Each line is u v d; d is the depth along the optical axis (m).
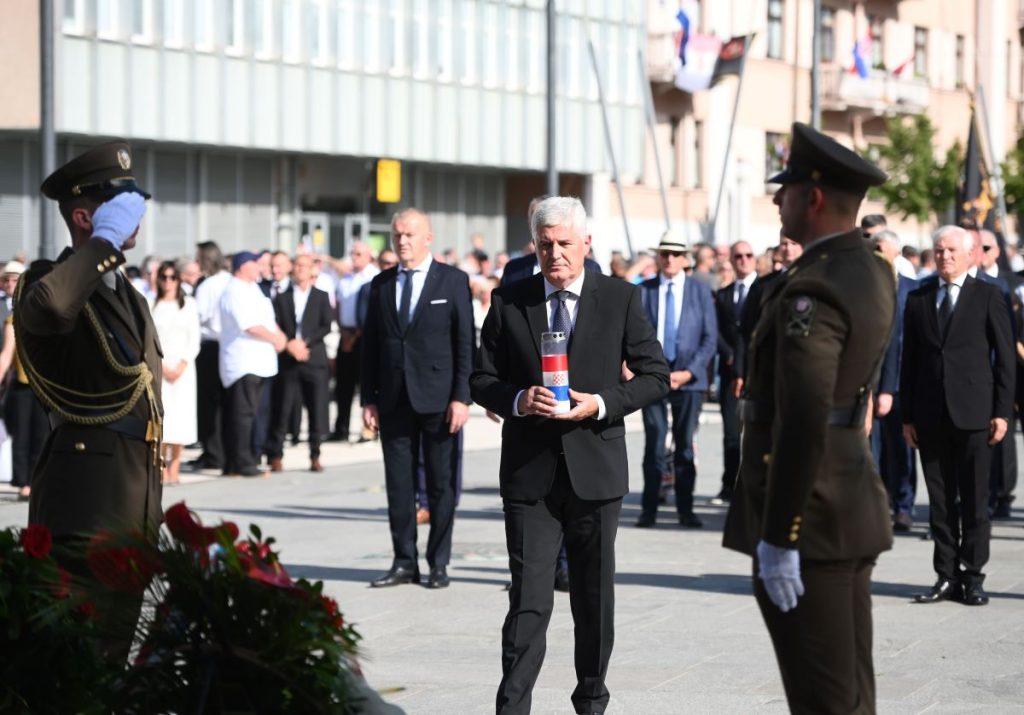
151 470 6.94
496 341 8.03
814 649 5.62
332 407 29.53
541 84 52.09
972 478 11.37
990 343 11.40
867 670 5.88
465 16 49.53
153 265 22.80
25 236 40.50
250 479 19.55
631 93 54.59
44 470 6.84
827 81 61.59
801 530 5.54
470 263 28.41
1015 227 55.75
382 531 15.16
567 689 8.84
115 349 6.83
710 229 43.84
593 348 7.91
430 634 10.39
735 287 17.28
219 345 19.97
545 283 8.05
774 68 60.09
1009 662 9.44
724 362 17.25
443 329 12.09
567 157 52.56
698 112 57.38
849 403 5.59
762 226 59.62
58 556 5.68
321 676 5.12
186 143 41.94
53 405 6.81
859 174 5.64
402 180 50.53
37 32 38.34
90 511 6.73
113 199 6.71
